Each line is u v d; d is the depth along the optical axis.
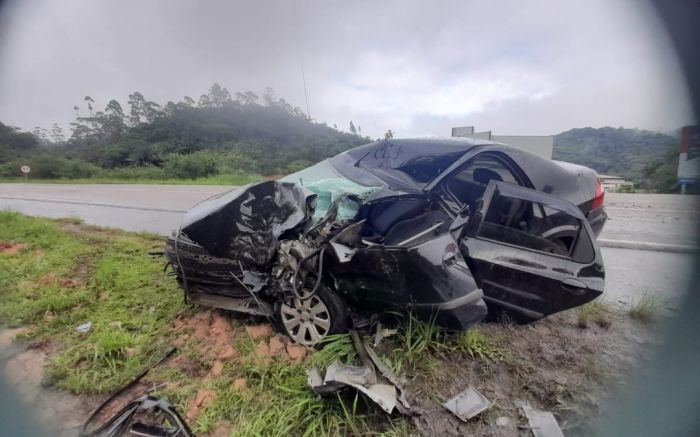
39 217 7.16
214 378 2.27
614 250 4.63
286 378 2.23
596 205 3.74
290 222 2.75
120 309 3.17
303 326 2.59
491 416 1.98
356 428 1.85
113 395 2.12
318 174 4.07
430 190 2.99
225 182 18.52
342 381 1.96
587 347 2.64
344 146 32.75
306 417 1.91
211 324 2.89
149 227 6.38
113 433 1.83
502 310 2.77
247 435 1.79
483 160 3.51
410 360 2.31
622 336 2.79
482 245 2.67
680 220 6.17
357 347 2.32
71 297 3.35
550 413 2.00
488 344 2.60
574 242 2.71
